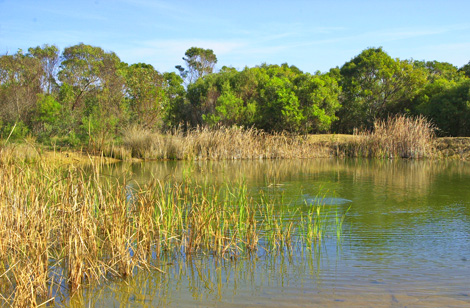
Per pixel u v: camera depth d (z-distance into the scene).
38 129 25.52
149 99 29.12
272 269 6.09
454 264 6.11
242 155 23.78
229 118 30.77
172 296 5.28
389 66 33.22
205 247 7.13
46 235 6.36
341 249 6.87
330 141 27.33
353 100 33.84
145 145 23.36
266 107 30.70
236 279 5.77
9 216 6.33
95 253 6.05
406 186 13.41
